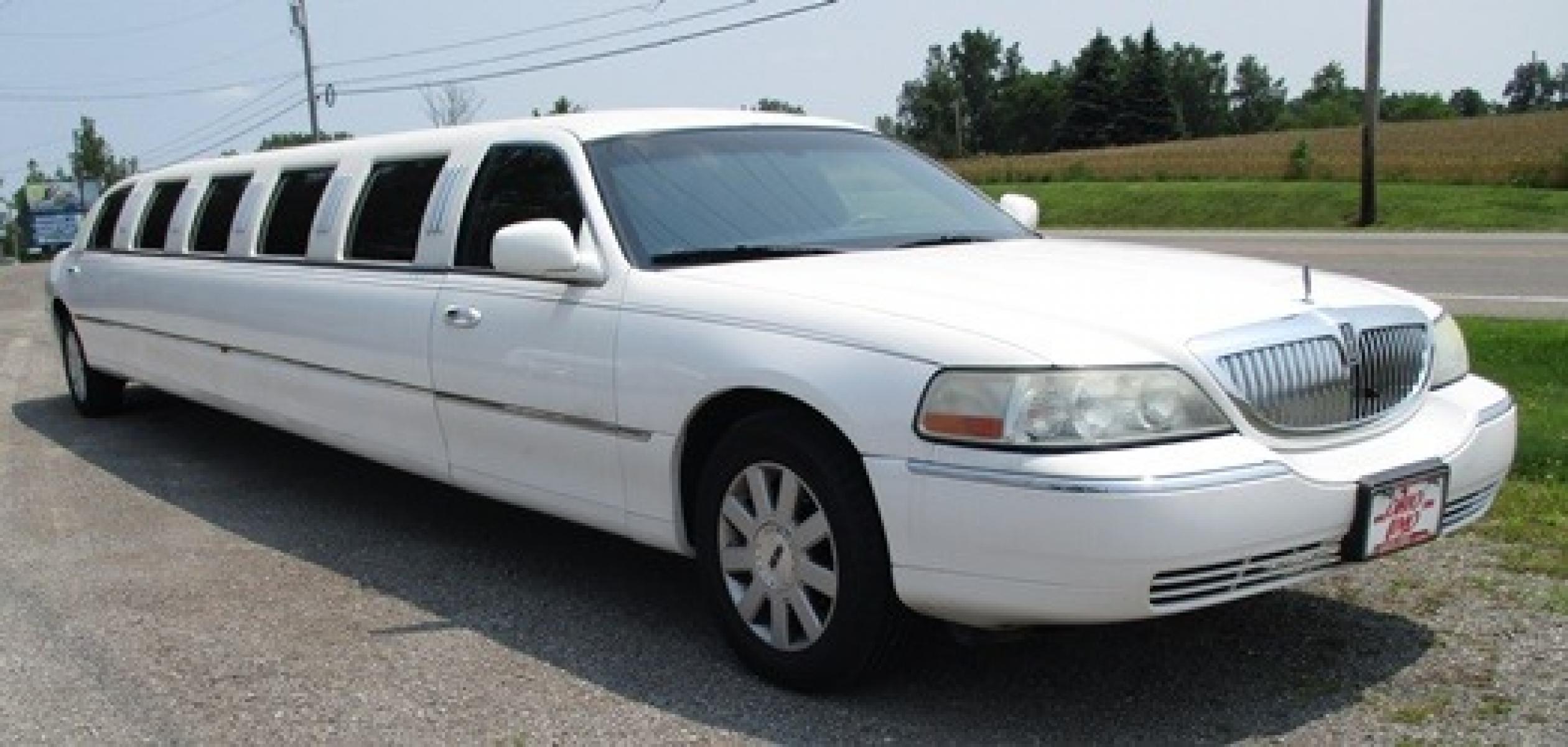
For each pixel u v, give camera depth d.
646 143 4.94
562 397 4.53
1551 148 51.94
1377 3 29.27
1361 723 3.62
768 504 3.98
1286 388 3.54
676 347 4.11
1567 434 6.29
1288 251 22.34
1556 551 4.86
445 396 5.11
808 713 3.84
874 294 3.84
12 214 95.44
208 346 7.00
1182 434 3.38
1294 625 4.34
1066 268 4.16
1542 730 3.52
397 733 3.81
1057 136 108.19
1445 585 4.61
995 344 3.44
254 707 4.04
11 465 7.73
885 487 3.55
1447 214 30.03
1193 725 3.67
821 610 3.90
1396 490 3.59
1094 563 3.26
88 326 8.69
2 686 4.28
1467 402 4.04
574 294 4.53
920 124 138.88
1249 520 3.33
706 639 4.48
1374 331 3.81
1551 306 12.73
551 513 4.80
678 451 4.18
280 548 5.75
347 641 4.58
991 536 3.37
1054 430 3.31
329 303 5.76
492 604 4.91
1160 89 103.69
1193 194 38.72
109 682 4.28
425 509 6.35
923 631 4.09
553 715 3.90
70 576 5.45
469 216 5.20
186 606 5.02
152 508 6.55
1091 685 3.96
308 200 6.37
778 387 3.79
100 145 97.50
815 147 5.30
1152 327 3.52
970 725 3.72
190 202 7.58
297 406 6.22
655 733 3.75
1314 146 64.00
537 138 5.07
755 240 4.61
